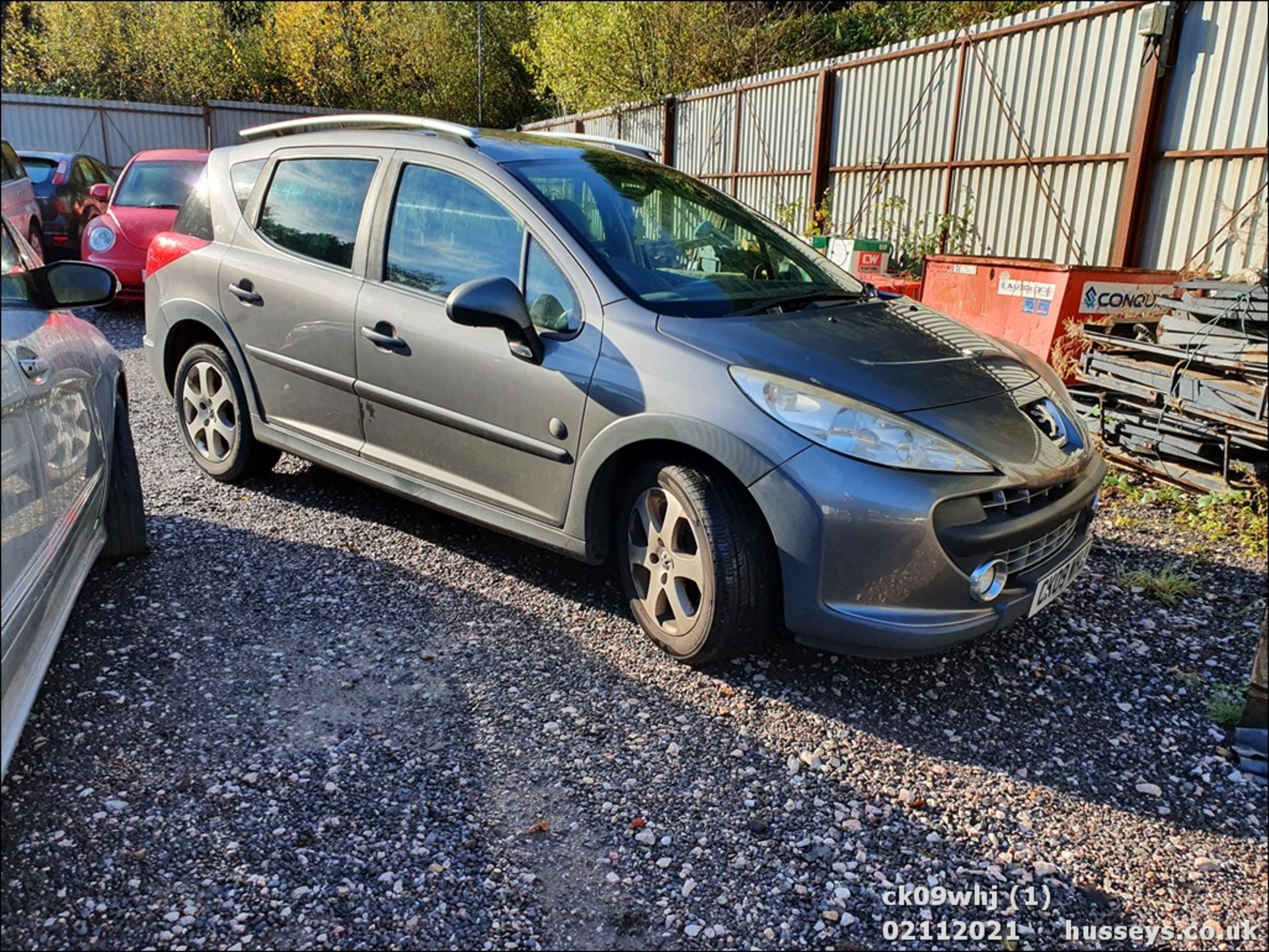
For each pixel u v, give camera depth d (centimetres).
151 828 232
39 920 202
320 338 398
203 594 357
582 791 256
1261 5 680
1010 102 894
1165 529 461
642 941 209
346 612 348
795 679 315
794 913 219
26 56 2484
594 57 1892
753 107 1294
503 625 343
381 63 2523
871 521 275
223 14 2653
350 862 225
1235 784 273
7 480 213
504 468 347
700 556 299
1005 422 306
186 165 1067
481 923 211
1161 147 760
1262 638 283
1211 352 484
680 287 339
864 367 304
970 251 956
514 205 350
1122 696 316
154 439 562
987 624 287
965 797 262
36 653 230
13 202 999
